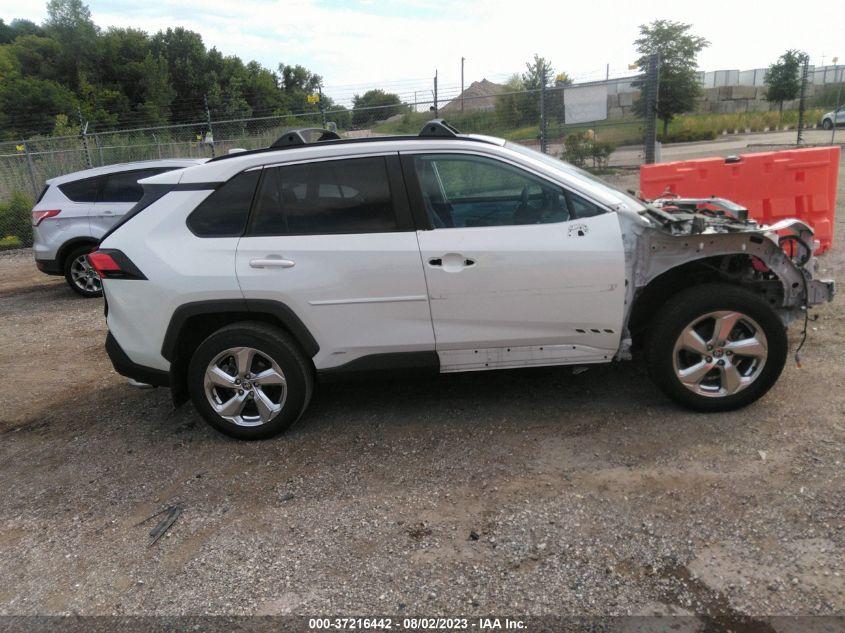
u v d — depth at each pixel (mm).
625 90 15625
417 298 3781
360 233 3809
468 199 3838
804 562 2676
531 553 2885
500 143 4016
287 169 3893
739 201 7656
